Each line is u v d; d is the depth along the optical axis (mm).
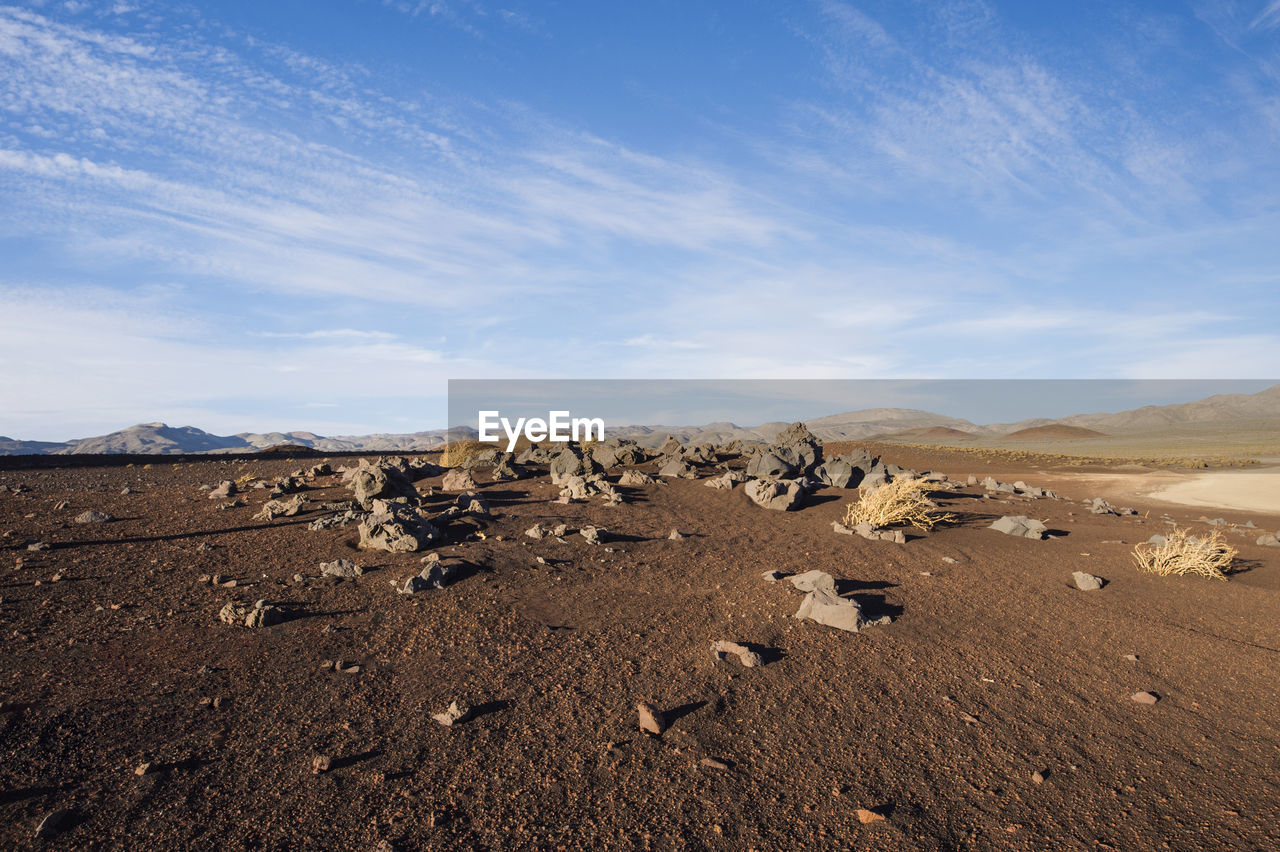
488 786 3672
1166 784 4012
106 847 3090
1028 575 8695
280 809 3408
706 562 8516
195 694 4535
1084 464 28672
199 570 7332
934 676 5375
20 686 4492
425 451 29938
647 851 3207
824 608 6426
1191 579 8969
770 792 3734
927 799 3740
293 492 12219
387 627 5840
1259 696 5355
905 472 17078
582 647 5602
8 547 8148
